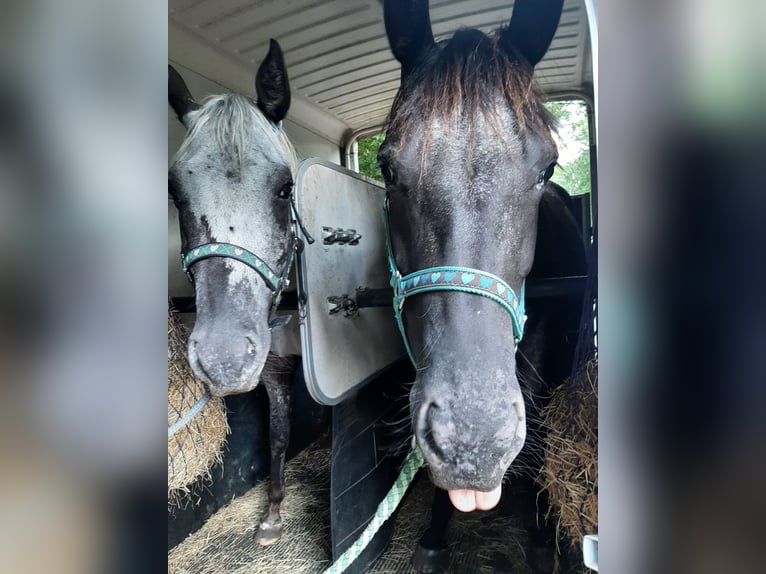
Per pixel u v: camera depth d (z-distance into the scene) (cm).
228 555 203
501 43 113
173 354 170
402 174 102
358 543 110
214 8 199
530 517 167
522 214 101
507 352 91
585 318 117
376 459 197
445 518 177
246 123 154
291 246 165
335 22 217
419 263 101
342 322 169
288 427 215
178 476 176
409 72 124
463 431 83
